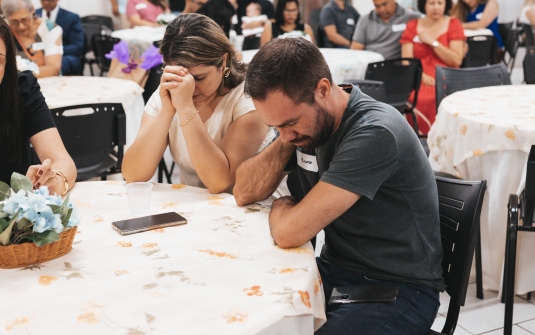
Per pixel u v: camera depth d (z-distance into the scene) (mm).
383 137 1207
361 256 1329
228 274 1090
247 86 1202
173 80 1604
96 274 1090
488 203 2314
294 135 1242
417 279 1313
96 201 1529
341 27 6000
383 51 4965
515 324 2125
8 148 1675
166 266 1125
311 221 1208
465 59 4742
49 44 3902
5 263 1105
